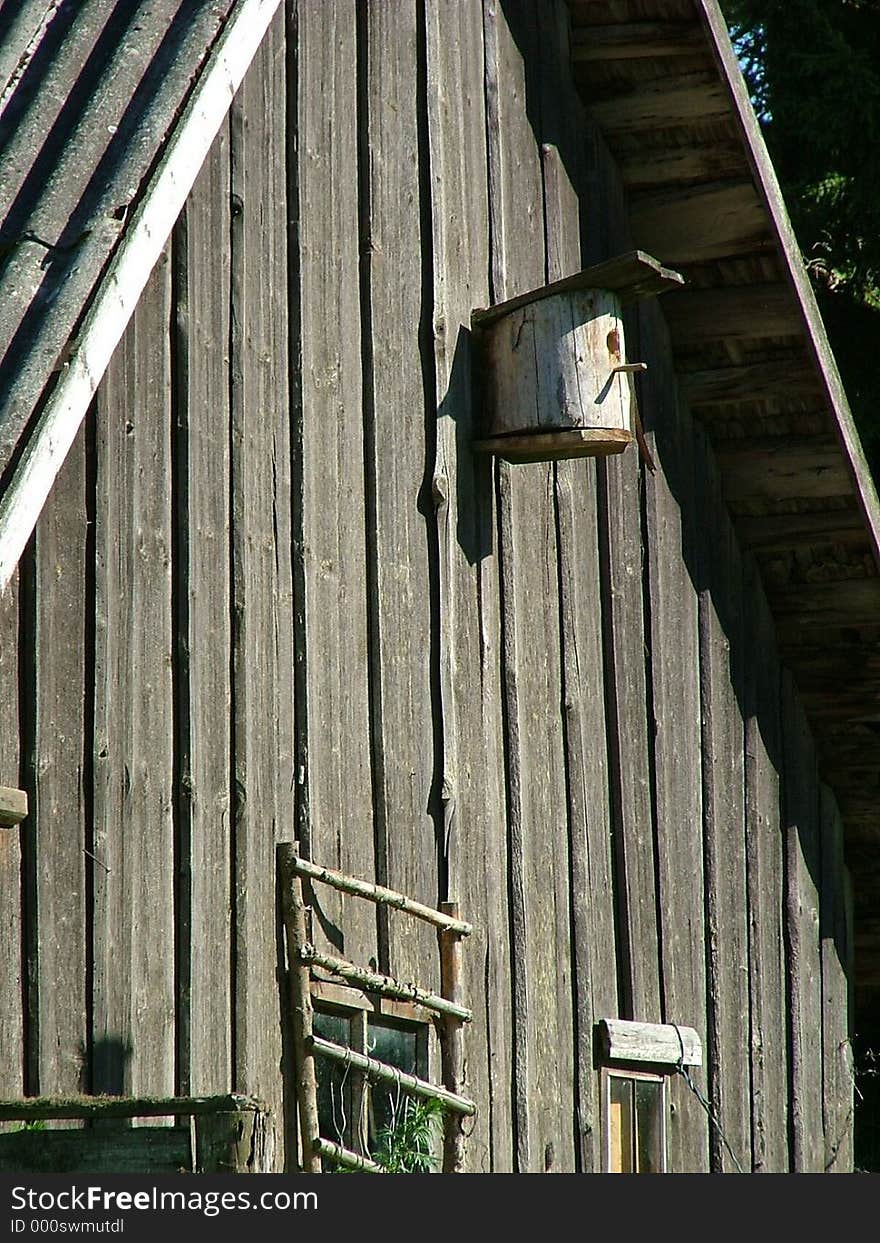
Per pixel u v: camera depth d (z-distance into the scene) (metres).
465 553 13.92
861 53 27.80
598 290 13.86
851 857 19.33
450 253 14.15
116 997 10.35
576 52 15.88
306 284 12.57
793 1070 17.55
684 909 16.16
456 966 13.00
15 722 9.92
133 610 10.77
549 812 14.57
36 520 8.89
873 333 28.47
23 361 8.83
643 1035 15.20
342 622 12.53
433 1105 12.02
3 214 9.36
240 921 11.28
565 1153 14.21
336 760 12.30
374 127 13.51
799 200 28.06
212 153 11.77
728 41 15.52
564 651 15.02
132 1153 8.96
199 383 11.45
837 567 17.67
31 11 10.43
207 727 11.22
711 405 16.92
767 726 17.73
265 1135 10.38
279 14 12.66
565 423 13.73
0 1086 9.58
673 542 16.55
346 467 12.76
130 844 10.58
